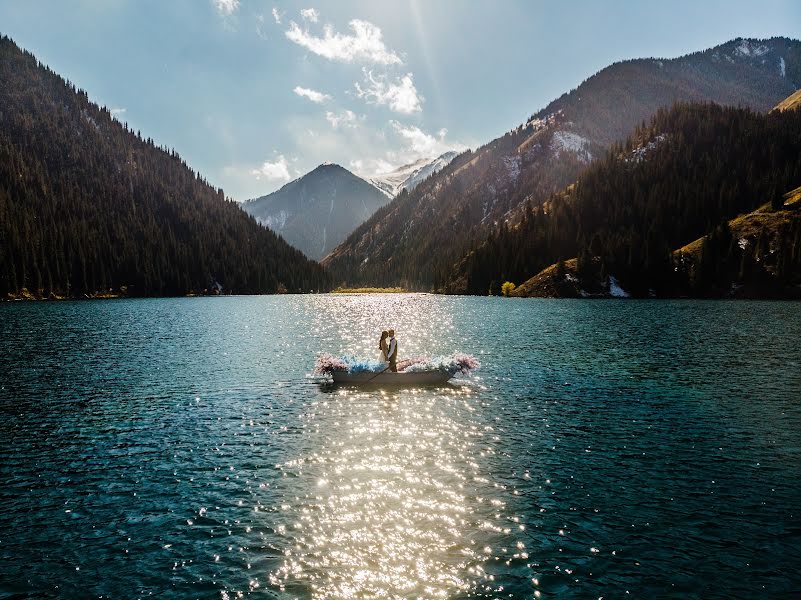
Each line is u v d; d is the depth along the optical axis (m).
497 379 33.34
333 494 15.84
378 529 13.72
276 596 10.94
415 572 11.80
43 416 24.67
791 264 141.88
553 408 26.09
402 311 108.44
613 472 17.56
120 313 100.44
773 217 165.75
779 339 53.12
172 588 11.24
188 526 13.95
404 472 17.61
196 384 32.09
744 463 18.42
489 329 65.75
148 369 37.38
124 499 15.60
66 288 174.62
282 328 71.00
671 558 12.30
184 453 19.58
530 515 14.46
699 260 155.50
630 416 24.58
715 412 25.22
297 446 20.34
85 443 20.73
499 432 22.08
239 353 45.84
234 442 20.86
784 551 12.61
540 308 109.12
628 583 11.33
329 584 11.37
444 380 32.31
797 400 27.50
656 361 39.94
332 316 94.81
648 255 160.25
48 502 15.43
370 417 24.50
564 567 11.94
